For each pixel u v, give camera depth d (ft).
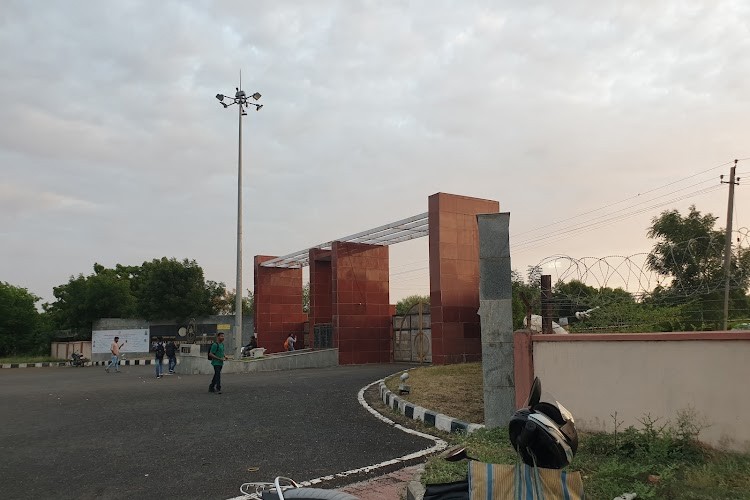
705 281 27.07
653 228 62.39
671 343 21.77
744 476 17.10
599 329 29.84
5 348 156.97
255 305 110.52
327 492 11.03
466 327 69.62
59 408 42.29
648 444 20.43
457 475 19.29
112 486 21.85
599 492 16.69
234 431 31.96
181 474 23.38
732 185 93.71
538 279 30.19
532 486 10.24
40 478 23.20
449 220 70.38
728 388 19.98
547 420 10.26
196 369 77.92
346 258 88.38
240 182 98.02
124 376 77.71
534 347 26.99
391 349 90.27
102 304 149.18
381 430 31.60
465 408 33.88
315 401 42.29
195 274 144.77
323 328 94.07
